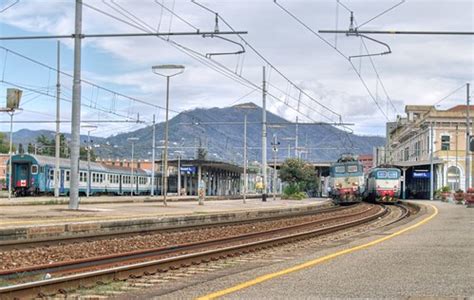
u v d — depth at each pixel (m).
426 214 34.72
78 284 11.73
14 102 39.72
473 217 31.55
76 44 29.84
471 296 9.76
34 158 57.94
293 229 29.22
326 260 14.39
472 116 75.62
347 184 59.09
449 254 15.59
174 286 11.54
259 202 57.38
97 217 27.06
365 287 10.62
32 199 47.56
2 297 9.95
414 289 10.41
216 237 25.16
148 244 21.33
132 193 79.06
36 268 13.41
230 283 11.26
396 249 16.83
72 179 31.28
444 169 73.94
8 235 19.84
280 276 11.93
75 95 30.69
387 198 58.62
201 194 47.22
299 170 93.06
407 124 100.69
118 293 11.10
